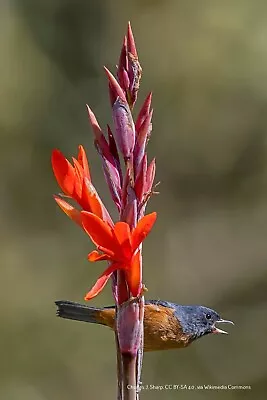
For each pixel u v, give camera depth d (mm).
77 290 13531
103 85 14539
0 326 12867
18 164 14336
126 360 3850
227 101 14023
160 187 14828
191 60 13820
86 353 12938
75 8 14461
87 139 14484
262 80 13734
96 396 12758
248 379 13453
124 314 3842
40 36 14289
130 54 3867
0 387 12531
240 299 14641
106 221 3822
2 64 13938
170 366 13242
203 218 14977
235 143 14414
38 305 13203
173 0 13992
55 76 14328
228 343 13711
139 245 3764
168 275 14719
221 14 13680
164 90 14070
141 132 3805
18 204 14312
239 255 14898
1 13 14070
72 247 14055
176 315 6391
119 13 14430
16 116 14000
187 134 14391
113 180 3867
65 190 3854
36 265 13766
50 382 12750
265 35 13602
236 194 14953
